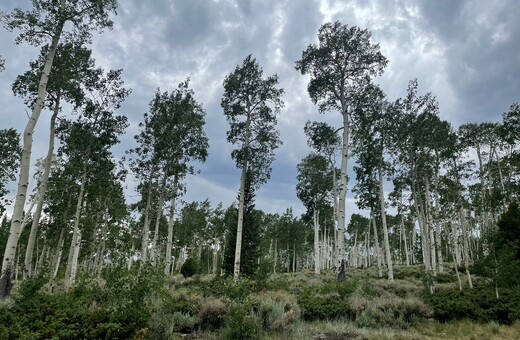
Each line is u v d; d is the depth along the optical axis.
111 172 23.98
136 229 39.72
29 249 17.14
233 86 25.88
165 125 24.34
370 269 39.94
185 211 28.08
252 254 30.86
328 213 49.75
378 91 22.75
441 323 14.05
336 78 22.84
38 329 6.89
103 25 14.59
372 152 27.22
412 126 23.56
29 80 18.25
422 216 30.20
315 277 30.45
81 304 8.55
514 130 30.56
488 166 36.28
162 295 10.11
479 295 16.52
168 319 9.82
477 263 17.70
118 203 33.75
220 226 52.94
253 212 32.56
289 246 69.06
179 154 25.08
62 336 6.86
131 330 8.09
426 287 18.50
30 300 7.86
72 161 21.92
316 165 38.75
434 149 26.95
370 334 11.34
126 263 9.32
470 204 26.19
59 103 19.02
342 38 22.33
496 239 17.86
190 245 54.06
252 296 14.06
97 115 20.91
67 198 24.08
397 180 28.16
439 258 32.44
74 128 20.48
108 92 20.95
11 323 6.90
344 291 16.22
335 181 36.91
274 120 25.92
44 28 13.22
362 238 73.25
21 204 11.27
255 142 25.73
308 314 13.70
